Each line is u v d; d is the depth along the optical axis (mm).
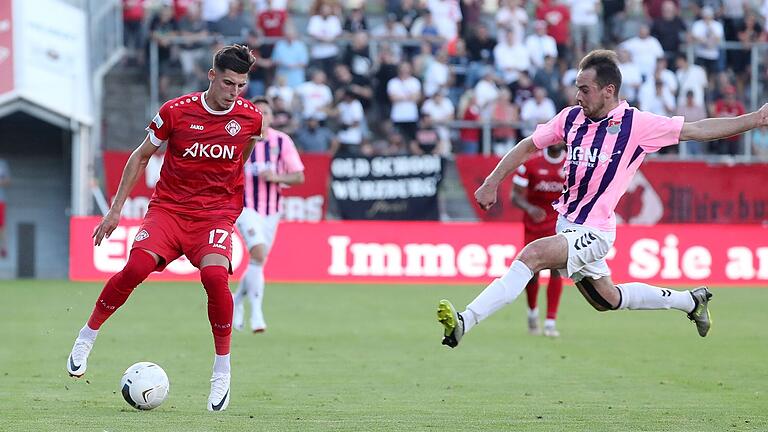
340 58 78812
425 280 68625
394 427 22984
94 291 62219
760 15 83375
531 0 89000
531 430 22781
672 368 34688
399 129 76750
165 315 50688
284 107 74688
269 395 28500
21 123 75250
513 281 23547
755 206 70562
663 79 79312
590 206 24438
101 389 29219
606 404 27234
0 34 69562
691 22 87562
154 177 68625
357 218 69812
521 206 44812
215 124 24422
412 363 35625
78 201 70750
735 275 69250
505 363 35750
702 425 23719
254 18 83500
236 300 44656
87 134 71562
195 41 78938
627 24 86812
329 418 24344
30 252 76500
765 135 77500
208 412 25000
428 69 78562
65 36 72000
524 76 78312
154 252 24375
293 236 68562
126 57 80812
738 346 40844
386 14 83438
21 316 49594
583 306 58062
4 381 30625
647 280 68375
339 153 69500
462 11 83000
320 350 38906
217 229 24703
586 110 24250
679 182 70125
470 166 70500
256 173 43500
